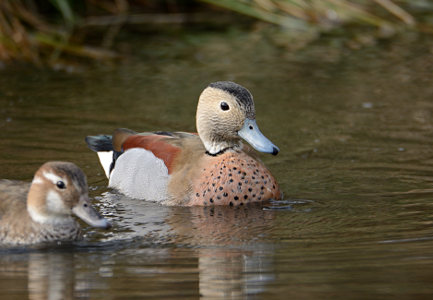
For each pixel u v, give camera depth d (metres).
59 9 24.12
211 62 20.77
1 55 20.50
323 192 12.55
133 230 10.74
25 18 22.47
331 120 16.36
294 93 18.17
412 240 10.02
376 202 11.95
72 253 9.72
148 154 12.74
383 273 8.73
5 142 14.93
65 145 14.89
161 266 9.14
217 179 12.04
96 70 20.02
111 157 13.63
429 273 8.67
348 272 8.79
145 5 25.97
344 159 14.22
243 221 11.13
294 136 15.51
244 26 24.73
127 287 8.41
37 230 10.15
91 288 8.40
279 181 13.19
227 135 12.30
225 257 9.47
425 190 12.48
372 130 15.70
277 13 23.89
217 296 8.08
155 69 20.14
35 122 16.16
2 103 17.33
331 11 24.39
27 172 13.31
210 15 25.88
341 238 10.21
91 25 23.91
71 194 9.91
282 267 9.03
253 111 12.29
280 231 10.62
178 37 23.23
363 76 19.42
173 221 11.19
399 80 19.02
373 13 24.97
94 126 15.93
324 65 20.45
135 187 12.65
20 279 8.73
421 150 14.49
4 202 10.48
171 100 17.64
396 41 22.61
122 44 22.28
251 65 20.45
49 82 18.97
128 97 17.89
